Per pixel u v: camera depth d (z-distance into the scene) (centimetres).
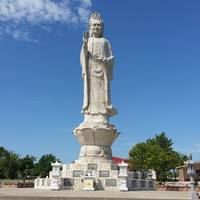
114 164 5075
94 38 5597
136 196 3384
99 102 5419
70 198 3133
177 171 11319
